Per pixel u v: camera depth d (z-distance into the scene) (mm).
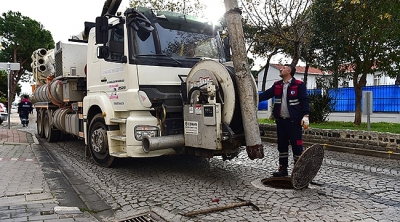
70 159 8625
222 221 4258
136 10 6613
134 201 5188
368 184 5898
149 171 7066
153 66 6520
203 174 6719
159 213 4648
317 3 11750
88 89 7992
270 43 16750
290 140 6168
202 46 7363
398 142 8328
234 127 5969
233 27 5773
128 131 6387
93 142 7754
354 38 11273
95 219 4391
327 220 4227
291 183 5527
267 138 11797
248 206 4812
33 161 7832
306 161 5336
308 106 5930
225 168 7234
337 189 5586
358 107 12492
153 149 5969
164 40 6824
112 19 6926
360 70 12297
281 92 6188
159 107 6438
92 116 8062
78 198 5281
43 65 12898
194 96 6035
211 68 5879
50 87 10805
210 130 5680
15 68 15492
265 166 7418
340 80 14656
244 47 5766
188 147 6449
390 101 14406
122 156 6586
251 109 5648
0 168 6875
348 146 9492
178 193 5477
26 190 5344
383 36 10789
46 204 4699
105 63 7215
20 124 21828
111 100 7020
